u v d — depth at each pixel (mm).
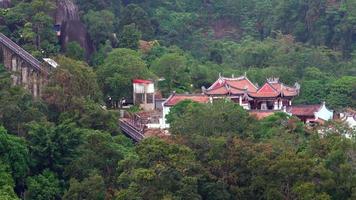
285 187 182625
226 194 184625
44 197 192000
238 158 189875
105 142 199375
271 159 187500
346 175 183500
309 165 182500
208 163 190875
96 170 191500
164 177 178375
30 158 199250
